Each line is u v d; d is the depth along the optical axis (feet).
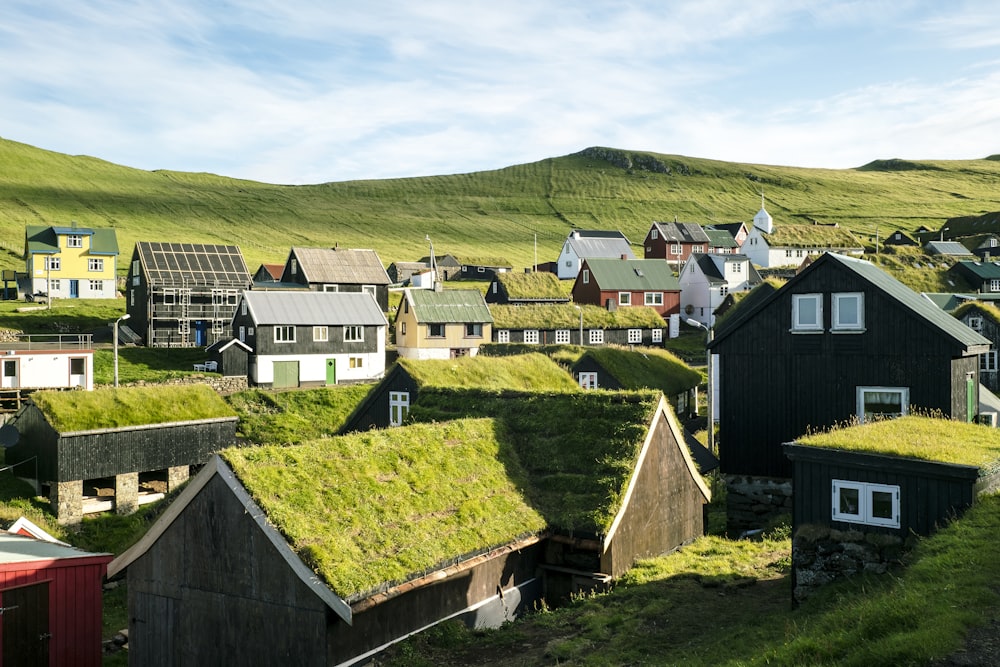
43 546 75.77
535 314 278.87
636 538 78.84
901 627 42.24
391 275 424.46
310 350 221.66
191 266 267.80
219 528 61.26
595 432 82.23
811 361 94.99
